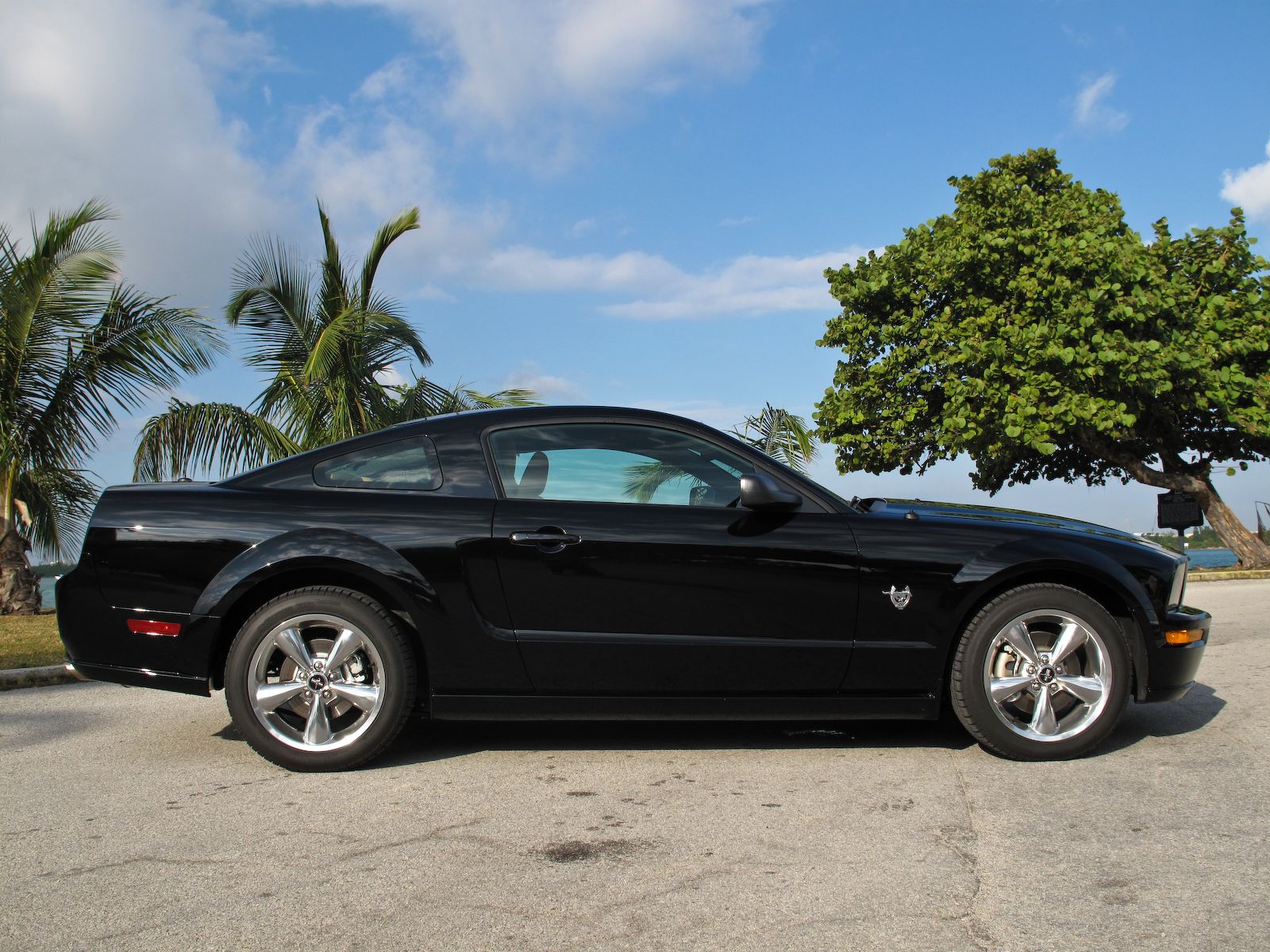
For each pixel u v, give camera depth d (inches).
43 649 286.5
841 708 158.9
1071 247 641.0
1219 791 138.7
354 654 157.4
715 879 108.1
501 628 156.7
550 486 163.6
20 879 110.3
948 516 169.0
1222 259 705.0
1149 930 93.7
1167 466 760.3
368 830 126.2
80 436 476.4
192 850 119.4
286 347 550.9
